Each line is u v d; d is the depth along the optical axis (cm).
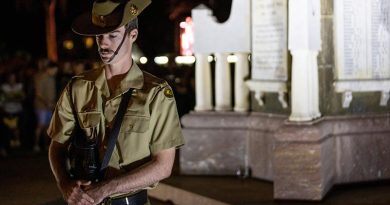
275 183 787
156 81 387
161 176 381
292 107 794
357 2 845
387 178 878
